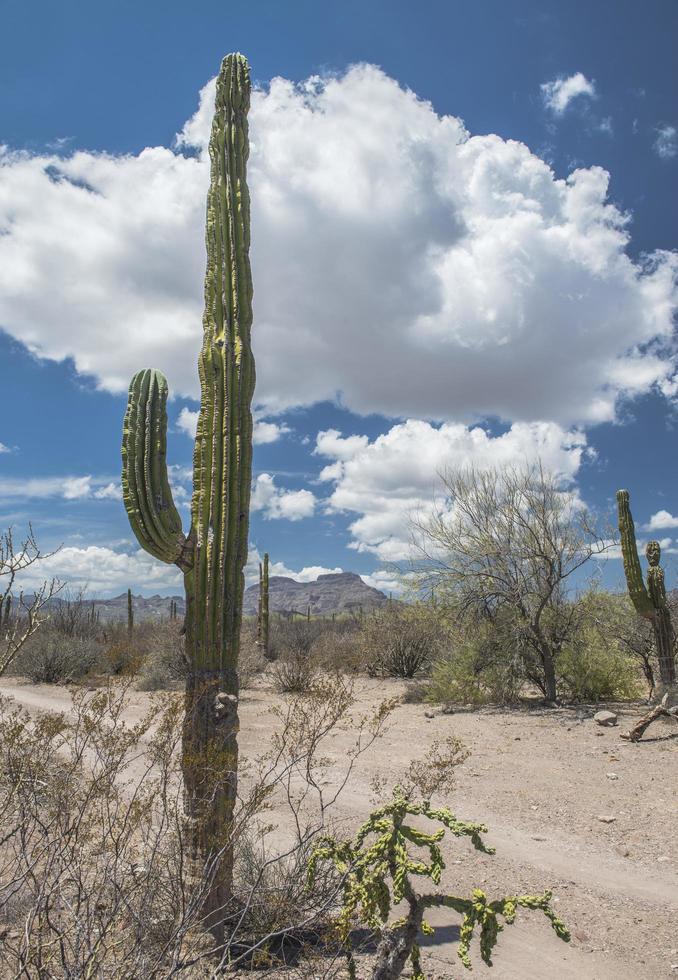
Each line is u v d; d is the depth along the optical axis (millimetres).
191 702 4051
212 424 4508
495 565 13719
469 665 14039
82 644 20641
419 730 11070
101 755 3432
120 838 3062
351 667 19406
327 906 3391
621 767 8461
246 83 4996
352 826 6074
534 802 7219
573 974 3902
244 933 3766
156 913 3137
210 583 4246
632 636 14625
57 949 2859
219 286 4684
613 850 5879
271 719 11672
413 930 2693
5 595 4293
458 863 5629
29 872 2852
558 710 12531
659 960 4070
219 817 3682
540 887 5145
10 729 3303
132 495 4129
